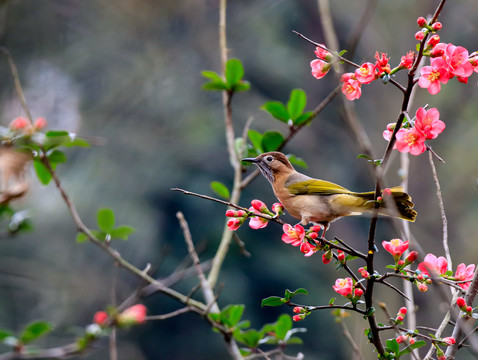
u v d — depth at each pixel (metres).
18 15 17.39
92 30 18.92
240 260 19.48
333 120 20.44
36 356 4.61
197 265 5.70
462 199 17.98
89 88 19.27
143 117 19.70
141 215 19.16
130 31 19.08
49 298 16.11
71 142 5.57
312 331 18.38
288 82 20.88
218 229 19.67
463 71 3.73
